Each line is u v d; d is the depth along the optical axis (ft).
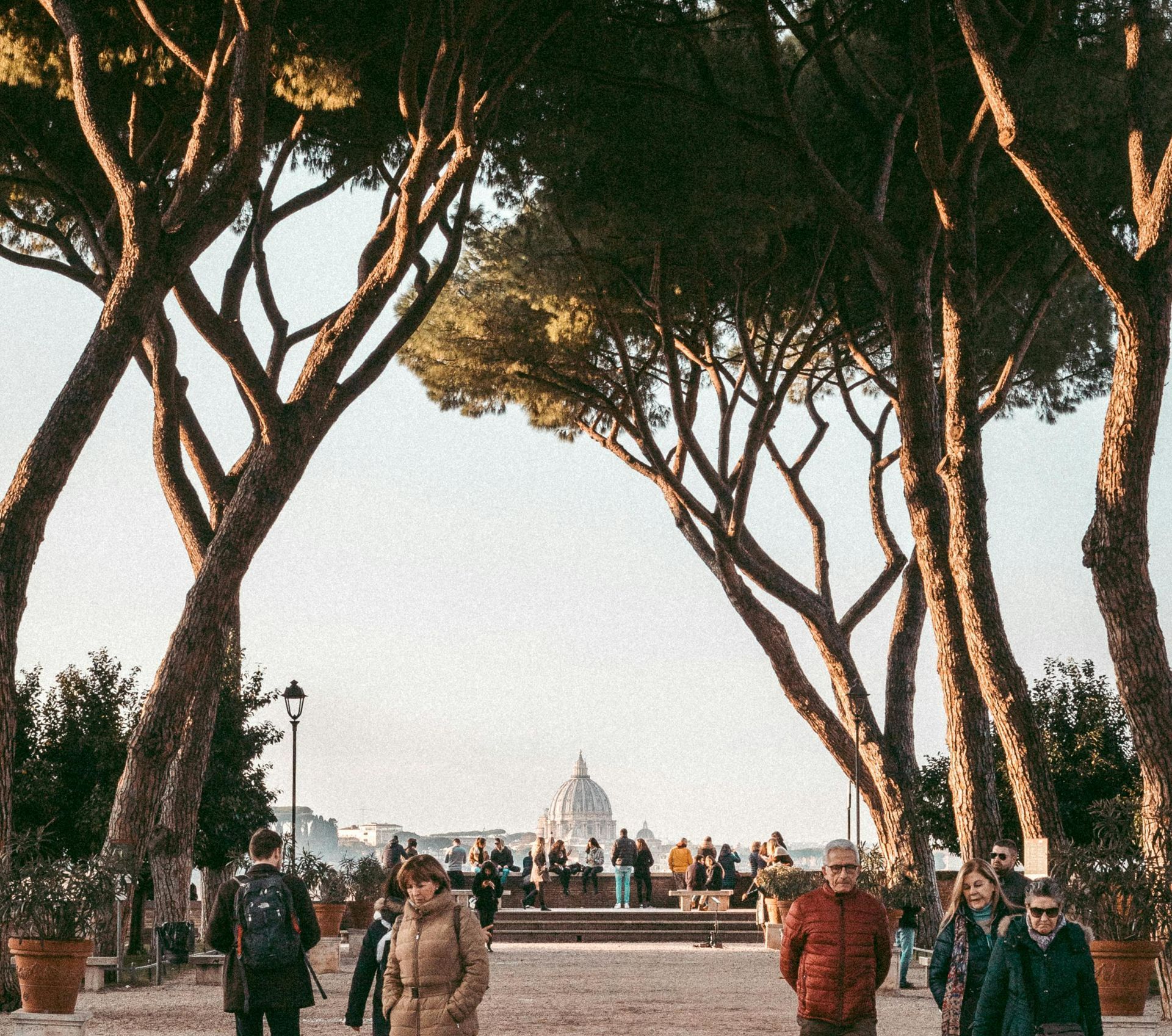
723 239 58.08
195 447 63.57
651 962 75.41
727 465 70.44
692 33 56.85
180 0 51.44
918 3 51.13
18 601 40.68
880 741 69.92
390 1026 22.35
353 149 62.44
